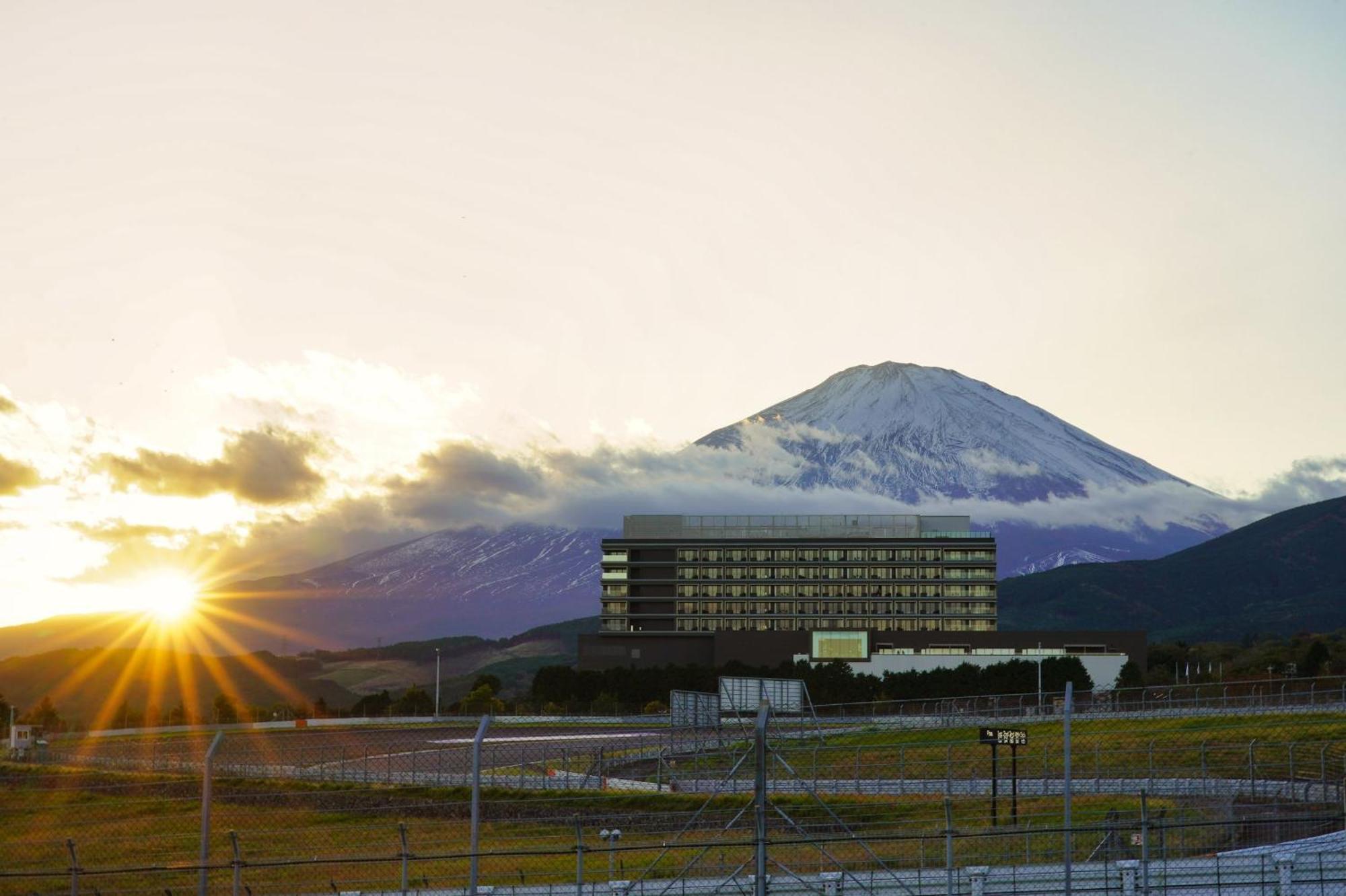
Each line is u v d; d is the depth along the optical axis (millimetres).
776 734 96000
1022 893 38719
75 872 37344
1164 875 38875
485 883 51719
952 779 74812
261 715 180625
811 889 39469
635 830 64688
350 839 66125
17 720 159500
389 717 173375
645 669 198125
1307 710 91375
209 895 50531
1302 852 39875
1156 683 184375
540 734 137000
